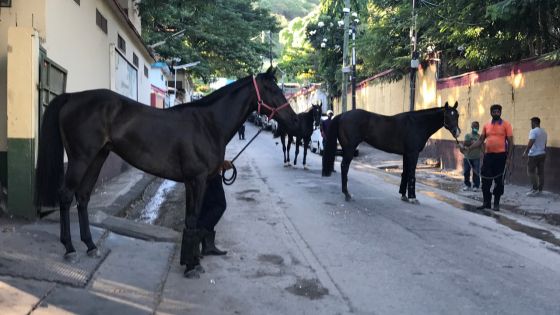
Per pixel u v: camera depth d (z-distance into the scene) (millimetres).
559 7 10562
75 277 4926
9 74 6836
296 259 6352
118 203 9148
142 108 5367
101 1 11773
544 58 11703
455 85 18422
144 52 19781
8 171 6875
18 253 5348
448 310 4762
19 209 6914
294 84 65125
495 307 4867
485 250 6980
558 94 12102
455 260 6445
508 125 10023
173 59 32188
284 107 5898
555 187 12273
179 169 5359
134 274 5336
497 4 9898
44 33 7559
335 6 28266
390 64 23344
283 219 8719
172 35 30609
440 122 10781
